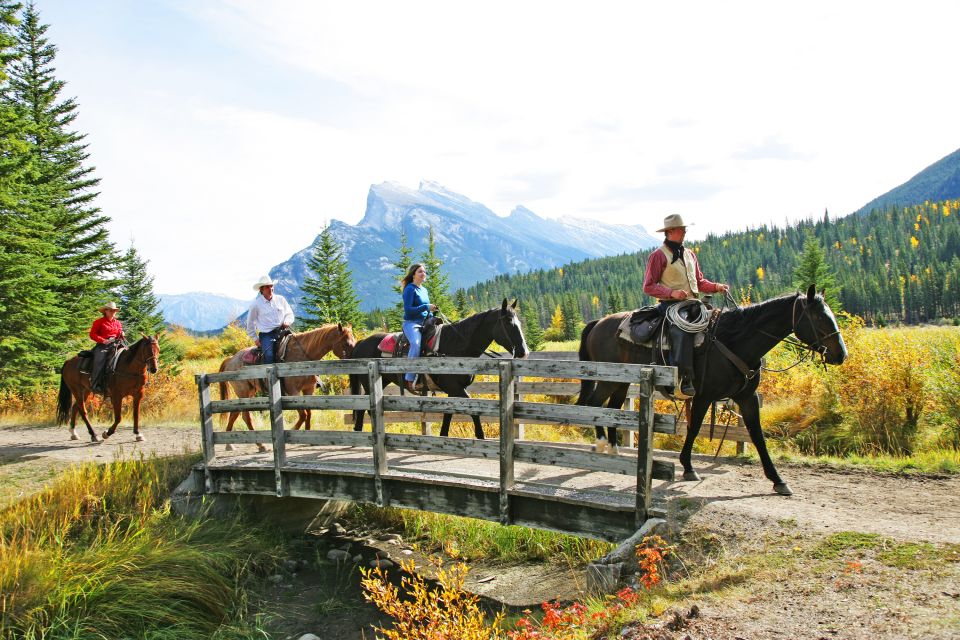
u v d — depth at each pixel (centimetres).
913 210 19625
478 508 702
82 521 805
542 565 812
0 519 775
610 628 436
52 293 1889
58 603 617
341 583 806
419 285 975
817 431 1101
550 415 654
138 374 1170
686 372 673
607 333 784
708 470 785
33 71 2431
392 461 864
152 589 671
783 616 409
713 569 502
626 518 601
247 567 812
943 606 390
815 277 4134
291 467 855
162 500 891
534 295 19600
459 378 884
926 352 1082
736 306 705
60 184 2341
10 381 1819
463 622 477
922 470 811
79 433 1345
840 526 540
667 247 718
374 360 771
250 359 1091
